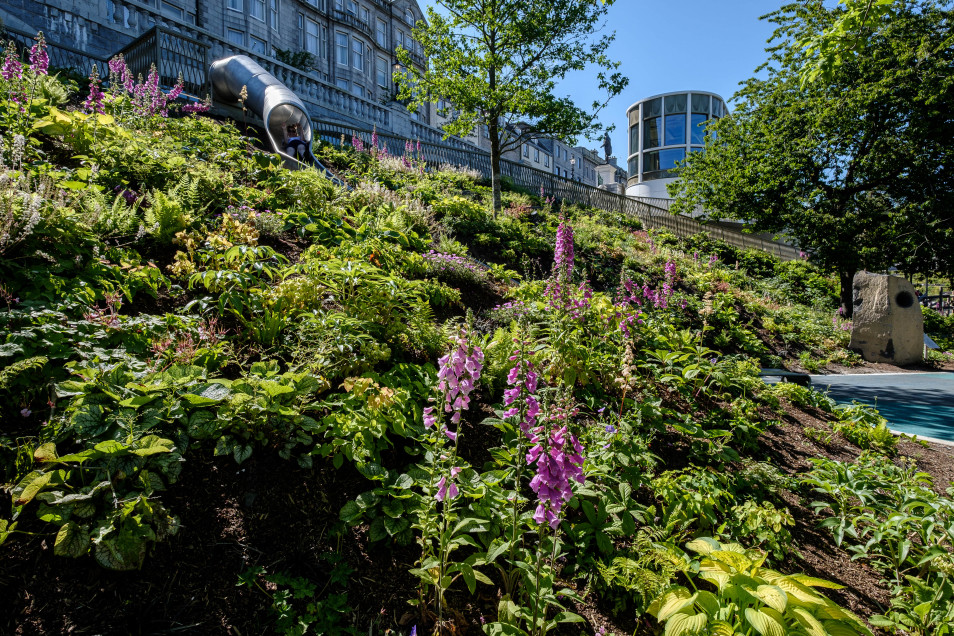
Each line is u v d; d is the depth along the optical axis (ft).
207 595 8.05
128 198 20.16
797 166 70.54
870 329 46.44
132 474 8.55
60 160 21.47
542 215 58.59
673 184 91.35
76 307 12.21
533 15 42.73
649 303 29.96
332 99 73.26
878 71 64.13
